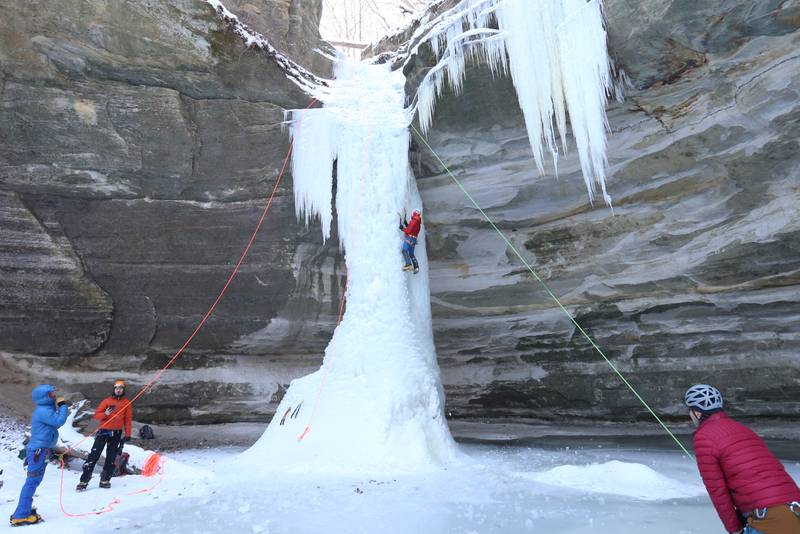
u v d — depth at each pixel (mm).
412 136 11258
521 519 4715
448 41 10109
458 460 7938
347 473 7059
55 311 11070
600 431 11805
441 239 12469
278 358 13398
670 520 4594
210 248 11773
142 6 9906
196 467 7672
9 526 4785
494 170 11211
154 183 11016
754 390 10031
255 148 11289
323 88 11273
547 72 9031
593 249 11133
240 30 10492
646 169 9797
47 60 9828
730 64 8148
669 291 10625
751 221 9141
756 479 2443
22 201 10555
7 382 10789
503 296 12555
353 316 9453
